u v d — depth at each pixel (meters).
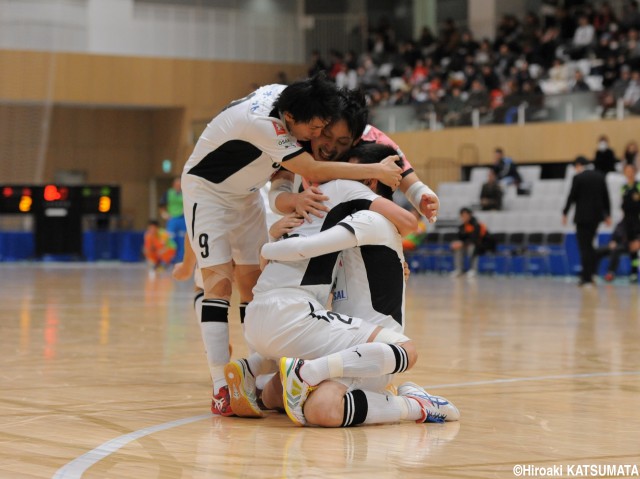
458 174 25.27
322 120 4.59
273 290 4.55
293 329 4.43
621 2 28.39
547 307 12.33
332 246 4.46
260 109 4.74
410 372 6.11
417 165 25.83
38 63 29.83
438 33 32.06
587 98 23.39
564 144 23.58
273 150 4.70
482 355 7.09
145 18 31.05
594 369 6.30
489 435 4.05
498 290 16.33
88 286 16.70
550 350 7.45
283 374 4.27
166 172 32.38
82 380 5.68
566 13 27.72
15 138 30.34
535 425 4.29
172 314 10.87
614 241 18.62
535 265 21.39
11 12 29.66
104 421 4.34
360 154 4.74
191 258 5.43
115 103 30.80
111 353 7.11
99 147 33.47
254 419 4.50
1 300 13.11
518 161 24.31
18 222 29.25
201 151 4.95
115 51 30.75
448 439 3.96
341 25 32.41
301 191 5.10
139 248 28.38
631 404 4.87
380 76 28.41
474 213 22.56
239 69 32.00
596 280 19.59
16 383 5.54
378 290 4.56
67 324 9.54
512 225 21.92
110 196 25.95
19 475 3.24
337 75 29.75
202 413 4.63
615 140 22.81
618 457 3.57
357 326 4.44
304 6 33.12
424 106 25.92
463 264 21.97
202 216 4.94
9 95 29.69
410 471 3.33
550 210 21.86
